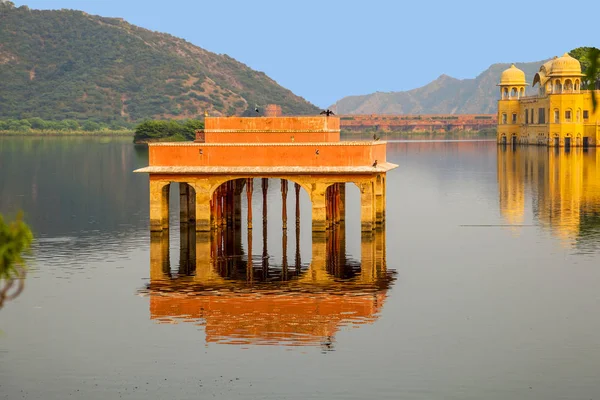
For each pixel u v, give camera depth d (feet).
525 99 553.64
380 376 97.04
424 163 411.54
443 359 102.01
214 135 177.47
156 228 176.55
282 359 102.42
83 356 104.22
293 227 193.36
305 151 168.14
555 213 216.13
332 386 94.53
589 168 343.67
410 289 133.49
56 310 122.62
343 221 197.06
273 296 129.18
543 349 105.09
